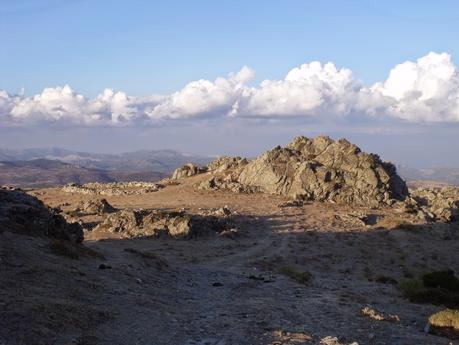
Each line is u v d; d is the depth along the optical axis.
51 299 20.47
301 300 29.64
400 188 102.00
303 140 110.31
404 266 56.47
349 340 20.52
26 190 113.50
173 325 20.95
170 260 47.53
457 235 73.19
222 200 90.56
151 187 109.75
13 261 25.00
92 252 34.22
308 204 89.19
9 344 15.59
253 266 47.78
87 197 100.56
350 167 98.56
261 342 19.50
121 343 17.73
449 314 24.42
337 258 57.44
